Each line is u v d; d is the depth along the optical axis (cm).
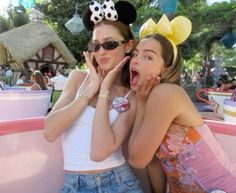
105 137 139
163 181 169
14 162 161
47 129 152
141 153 136
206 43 1480
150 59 140
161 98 130
